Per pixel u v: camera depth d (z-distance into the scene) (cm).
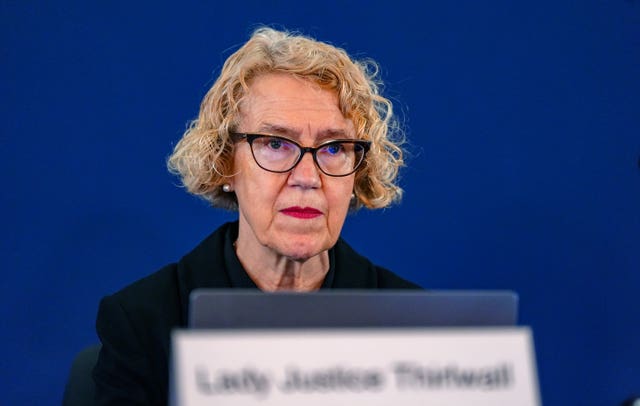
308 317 235
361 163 371
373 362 216
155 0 522
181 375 205
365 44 543
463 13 554
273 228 341
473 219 560
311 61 342
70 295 516
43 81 512
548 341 575
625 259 579
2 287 508
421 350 220
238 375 208
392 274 397
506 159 563
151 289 368
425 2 551
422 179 555
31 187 511
